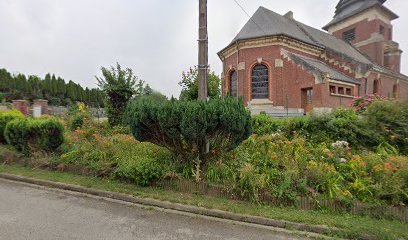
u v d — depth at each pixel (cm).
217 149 506
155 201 454
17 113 887
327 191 432
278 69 1652
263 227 374
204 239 335
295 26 2161
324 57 2061
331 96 1491
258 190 445
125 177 550
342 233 346
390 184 412
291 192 435
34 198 479
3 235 332
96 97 4472
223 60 2002
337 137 652
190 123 440
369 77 2105
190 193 488
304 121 700
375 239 333
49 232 343
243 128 465
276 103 1655
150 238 333
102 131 924
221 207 422
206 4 549
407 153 591
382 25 2809
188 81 1341
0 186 549
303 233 356
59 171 628
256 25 1859
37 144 679
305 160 498
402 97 706
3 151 724
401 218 388
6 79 3578
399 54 2923
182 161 538
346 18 2934
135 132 496
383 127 623
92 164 588
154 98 532
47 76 4022
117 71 1134
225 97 492
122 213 417
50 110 1880
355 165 481
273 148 575
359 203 407
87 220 387
